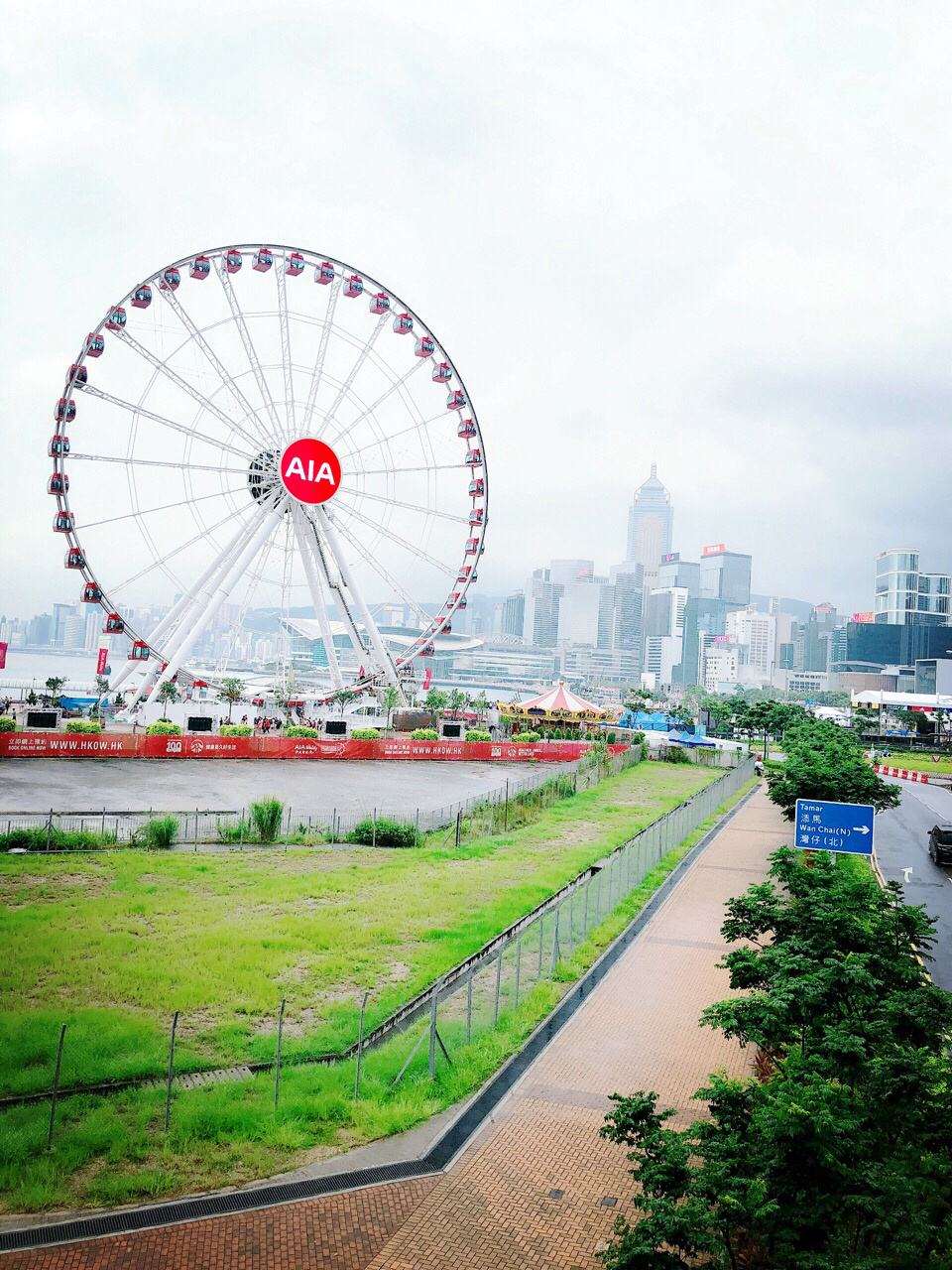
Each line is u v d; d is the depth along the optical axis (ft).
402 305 342.23
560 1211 58.95
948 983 103.24
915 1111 53.88
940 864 176.35
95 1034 82.79
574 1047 84.94
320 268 328.29
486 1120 71.00
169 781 227.61
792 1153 47.75
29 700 376.68
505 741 349.20
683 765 360.69
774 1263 48.44
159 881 138.82
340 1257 53.78
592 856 168.76
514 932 118.62
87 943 108.47
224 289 317.63
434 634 373.40
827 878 82.69
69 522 306.14
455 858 165.37
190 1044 82.94
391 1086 74.95
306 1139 66.33
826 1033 59.82
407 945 114.52
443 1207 59.11
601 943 116.16
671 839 179.63
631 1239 45.93
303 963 106.01
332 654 364.79
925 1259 45.60
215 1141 65.82
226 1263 52.75
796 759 185.06
